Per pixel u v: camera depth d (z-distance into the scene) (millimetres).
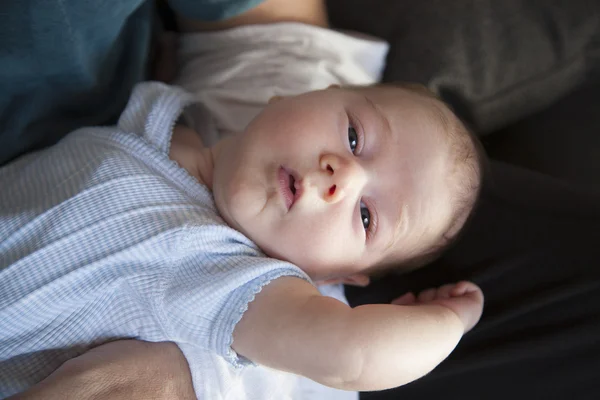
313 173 826
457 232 1028
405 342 734
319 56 1205
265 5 1169
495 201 1099
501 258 1047
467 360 971
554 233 1046
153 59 1177
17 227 776
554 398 920
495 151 1347
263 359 764
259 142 872
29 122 885
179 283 815
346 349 709
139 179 846
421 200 910
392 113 928
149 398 745
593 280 977
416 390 988
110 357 755
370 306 765
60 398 669
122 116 944
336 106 902
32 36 745
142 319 808
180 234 813
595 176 1237
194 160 962
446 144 947
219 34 1177
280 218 840
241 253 853
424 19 1240
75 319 781
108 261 783
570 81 1309
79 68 845
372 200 875
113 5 793
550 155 1286
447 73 1205
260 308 784
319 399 1024
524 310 983
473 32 1228
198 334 799
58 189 821
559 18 1260
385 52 1263
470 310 918
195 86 1146
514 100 1277
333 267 894
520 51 1247
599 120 1298
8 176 875
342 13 1327
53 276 758
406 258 1001
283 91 1159
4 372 742
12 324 740
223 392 856
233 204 852
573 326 955
